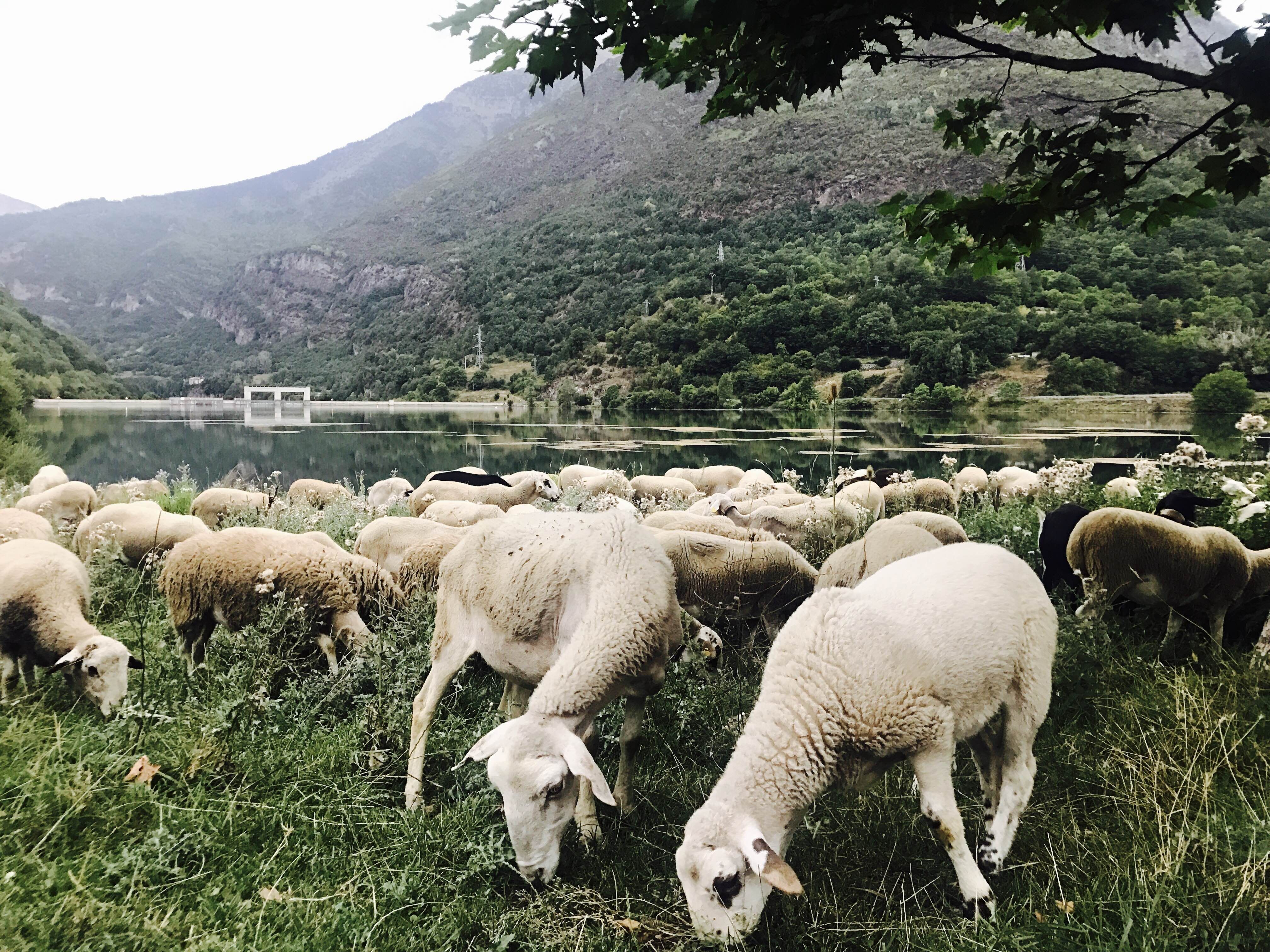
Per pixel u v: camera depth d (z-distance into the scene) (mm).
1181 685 4043
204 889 3037
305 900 3035
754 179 181125
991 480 13867
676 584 4734
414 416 69875
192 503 10578
